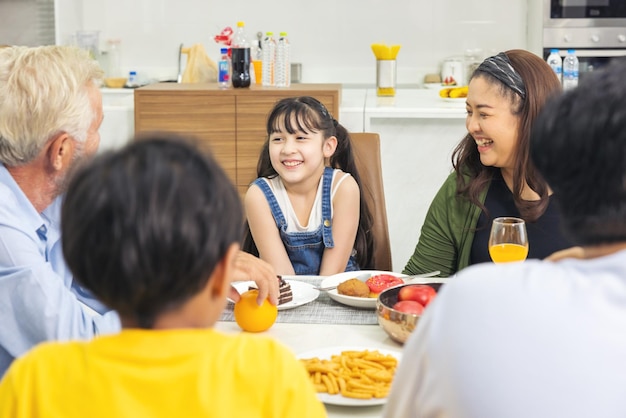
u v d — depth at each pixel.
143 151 0.78
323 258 2.31
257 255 2.39
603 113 0.78
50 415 0.77
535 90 1.93
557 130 0.81
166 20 5.45
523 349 0.77
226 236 0.79
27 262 1.38
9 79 1.39
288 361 0.82
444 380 0.81
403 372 0.88
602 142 0.78
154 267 0.75
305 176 2.26
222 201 0.78
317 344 1.53
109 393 0.76
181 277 0.76
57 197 1.55
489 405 0.77
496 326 0.78
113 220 0.74
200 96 3.46
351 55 5.45
